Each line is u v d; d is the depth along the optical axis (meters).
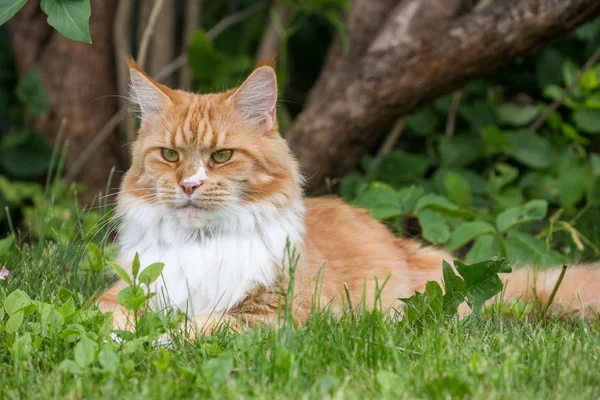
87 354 5.53
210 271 6.99
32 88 12.24
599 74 11.56
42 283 7.66
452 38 10.57
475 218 10.02
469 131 12.37
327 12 11.82
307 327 6.19
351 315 6.55
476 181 11.50
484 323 6.78
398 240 8.78
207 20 14.22
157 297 7.02
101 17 12.47
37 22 12.61
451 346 5.96
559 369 5.61
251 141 7.14
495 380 5.32
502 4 10.40
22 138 12.40
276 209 7.14
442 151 11.87
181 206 6.96
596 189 10.61
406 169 11.80
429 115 12.39
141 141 7.41
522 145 11.59
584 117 11.46
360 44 11.95
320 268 7.15
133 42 14.10
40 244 8.87
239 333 6.25
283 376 5.34
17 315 5.99
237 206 7.02
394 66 10.98
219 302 6.96
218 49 13.94
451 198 10.32
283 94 13.45
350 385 5.29
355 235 8.28
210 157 7.07
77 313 6.23
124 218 7.38
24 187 12.00
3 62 13.25
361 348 5.82
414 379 5.38
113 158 12.74
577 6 9.85
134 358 5.78
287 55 14.17
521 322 7.11
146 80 7.39
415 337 6.24
